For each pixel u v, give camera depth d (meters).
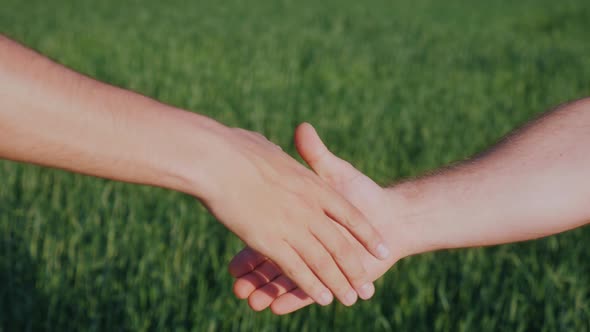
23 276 3.09
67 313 2.95
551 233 1.66
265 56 10.07
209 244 3.39
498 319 2.92
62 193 4.15
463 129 6.11
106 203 3.79
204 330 2.74
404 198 1.80
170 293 2.94
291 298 1.75
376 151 5.12
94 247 3.26
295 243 1.31
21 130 1.02
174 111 1.21
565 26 15.87
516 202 1.65
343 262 1.34
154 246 3.30
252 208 1.26
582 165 1.61
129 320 2.85
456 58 10.88
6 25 12.32
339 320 2.87
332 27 14.91
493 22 17.09
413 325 2.89
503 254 3.35
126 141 1.12
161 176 1.17
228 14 16.78
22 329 2.89
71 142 1.07
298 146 1.77
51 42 10.23
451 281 3.18
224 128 1.29
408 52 11.23
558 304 2.95
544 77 9.05
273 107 6.68
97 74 8.05
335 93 7.46
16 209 3.68
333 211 1.34
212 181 1.21
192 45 10.77
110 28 12.55
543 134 1.71
